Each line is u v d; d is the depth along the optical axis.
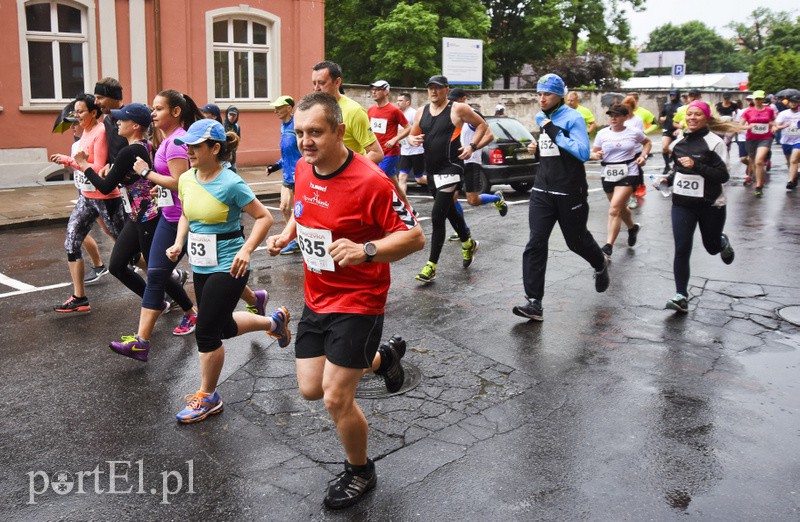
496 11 41.03
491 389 4.37
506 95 24.86
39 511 3.09
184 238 4.39
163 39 14.77
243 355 4.94
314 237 3.03
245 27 16.17
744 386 4.44
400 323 5.66
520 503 3.14
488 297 6.42
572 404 4.16
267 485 3.30
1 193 12.13
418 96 21.00
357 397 4.24
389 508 3.11
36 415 4.03
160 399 4.25
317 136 2.82
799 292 6.53
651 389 4.38
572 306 6.12
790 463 3.49
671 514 3.05
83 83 14.04
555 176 5.56
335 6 33.16
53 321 5.74
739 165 18.88
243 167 16.45
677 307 5.86
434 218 6.85
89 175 4.73
